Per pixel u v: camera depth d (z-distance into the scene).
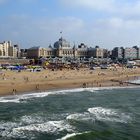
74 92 96.50
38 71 169.12
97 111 63.41
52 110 64.06
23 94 87.19
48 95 87.69
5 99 77.62
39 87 102.81
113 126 50.97
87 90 103.00
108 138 44.12
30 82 113.94
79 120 54.47
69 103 74.19
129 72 196.75
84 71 186.12
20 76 135.00
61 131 46.84
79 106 70.00
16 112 61.00
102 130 48.12
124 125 51.81
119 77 156.25
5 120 53.59
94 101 78.75
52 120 54.22
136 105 73.25
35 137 43.41
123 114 61.00
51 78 132.62
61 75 149.62
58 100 78.56
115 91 102.69
